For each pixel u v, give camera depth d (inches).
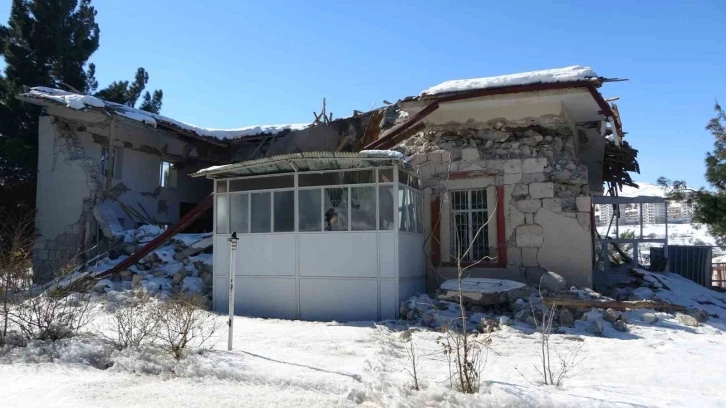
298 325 397.4
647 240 555.5
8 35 877.8
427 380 225.1
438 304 419.2
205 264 548.7
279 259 468.4
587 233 469.4
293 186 470.3
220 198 499.8
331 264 450.6
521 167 493.0
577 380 246.1
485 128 515.2
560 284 442.6
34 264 684.7
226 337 335.0
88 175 681.6
